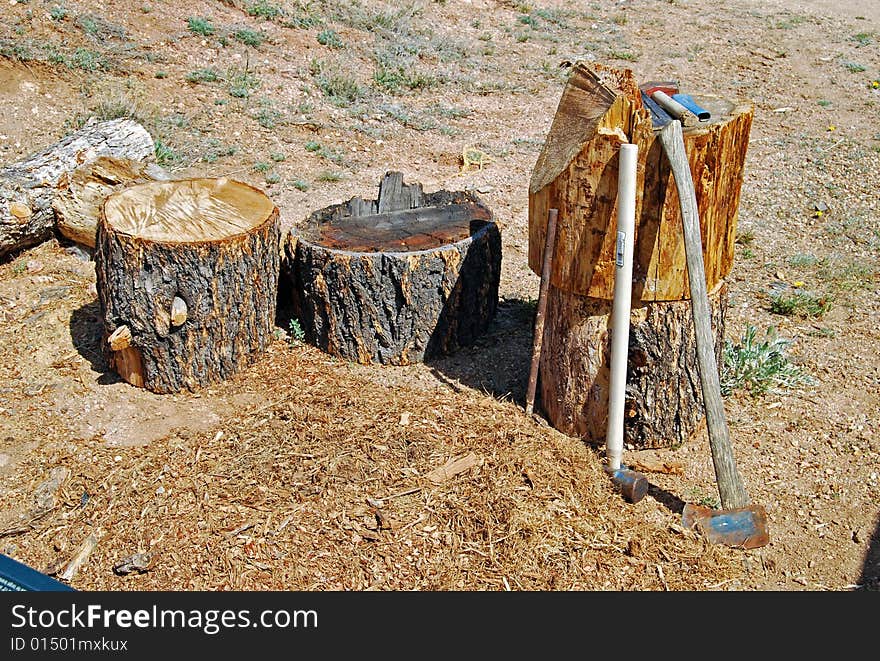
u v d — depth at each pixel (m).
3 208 6.06
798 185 8.28
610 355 4.24
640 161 3.88
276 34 10.70
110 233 4.55
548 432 4.57
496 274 5.54
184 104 8.87
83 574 3.71
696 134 3.87
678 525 4.02
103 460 4.32
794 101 10.70
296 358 5.23
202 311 4.70
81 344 5.38
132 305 4.62
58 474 4.23
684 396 4.43
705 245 4.13
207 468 4.22
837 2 15.70
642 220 3.99
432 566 3.73
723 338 4.61
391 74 10.57
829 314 6.09
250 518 3.92
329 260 4.98
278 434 4.46
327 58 10.55
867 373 5.35
